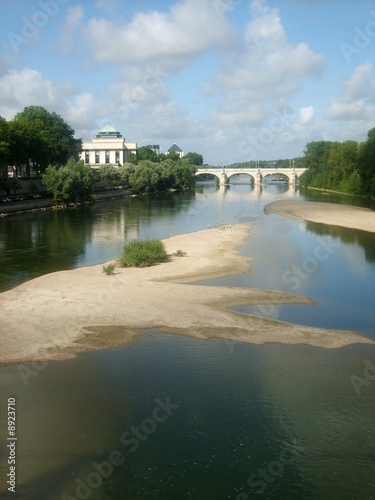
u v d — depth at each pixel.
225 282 38.62
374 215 85.56
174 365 23.28
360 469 15.94
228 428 18.11
